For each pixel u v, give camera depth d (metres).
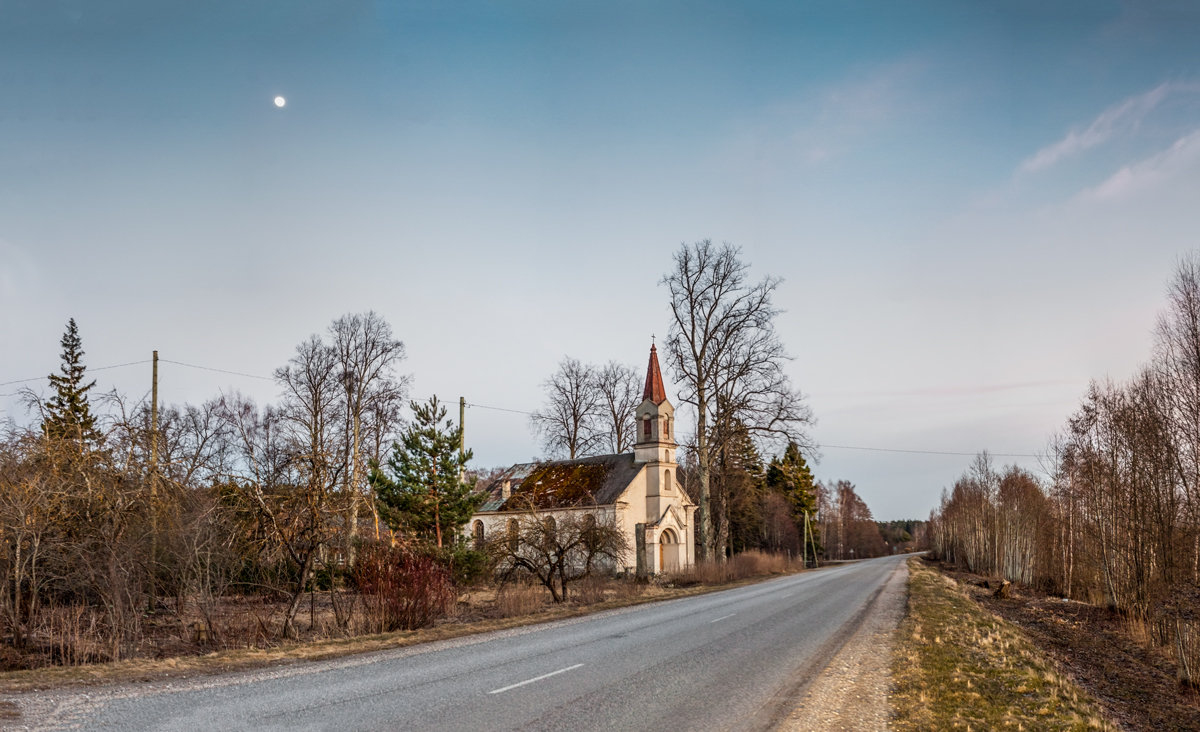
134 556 19.19
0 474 18.20
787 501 100.50
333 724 9.54
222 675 13.12
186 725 9.41
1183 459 32.91
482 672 13.56
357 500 21.11
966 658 16.61
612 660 15.16
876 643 18.59
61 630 17.64
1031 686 14.05
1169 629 27.19
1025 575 57.75
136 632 17.34
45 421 21.64
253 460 21.06
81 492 19.80
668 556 55.59
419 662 14.70
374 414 48.38
